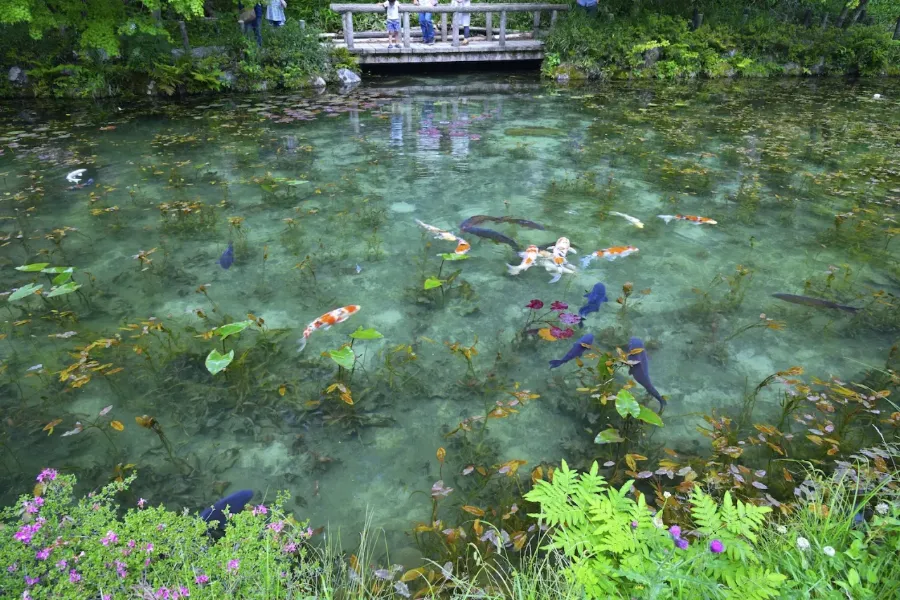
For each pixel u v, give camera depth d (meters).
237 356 3.69
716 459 2.91
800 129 9.68
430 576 2.29
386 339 3.97
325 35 14.12
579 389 3.17
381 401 3.40
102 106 10.76
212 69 11.95
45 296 4.27
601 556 2.00
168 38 11.74
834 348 3.94
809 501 2.50
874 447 2.88
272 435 3.14
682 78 15.00
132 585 1.95
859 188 6.84
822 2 17.00
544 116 10.46
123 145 8.27
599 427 3.24
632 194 6.64
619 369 3.67
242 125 9.48
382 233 5.57
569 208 6.23
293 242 5.34
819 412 3.33
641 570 1.90
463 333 4.06
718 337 4.04
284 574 2.08
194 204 5.99
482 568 2.34
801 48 15.90
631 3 16.59
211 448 3.05
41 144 8.23
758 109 11.35
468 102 11.66
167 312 4.22
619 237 5.54
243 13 12.28
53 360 3.68
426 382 3.57
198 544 2.16
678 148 8.45
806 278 4.80
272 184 6.48
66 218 5.78
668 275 4.85
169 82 11.34
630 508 2.17
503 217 5.66
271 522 2.30
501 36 14.97
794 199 6.51
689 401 3.46
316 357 3.76
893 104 12.09
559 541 2.09
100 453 3.01
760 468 2.93
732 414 3.35
